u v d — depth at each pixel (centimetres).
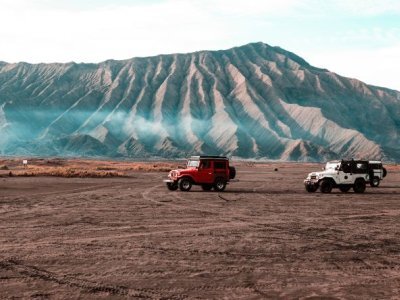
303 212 2105
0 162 10294
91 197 2764
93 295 817
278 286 884
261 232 1519
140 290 849
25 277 930
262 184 4422
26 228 1571
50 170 6050
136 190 3356
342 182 3288
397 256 1162
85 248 1229
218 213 2027
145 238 1392
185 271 988
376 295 835
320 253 1188
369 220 1855
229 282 906
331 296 827
